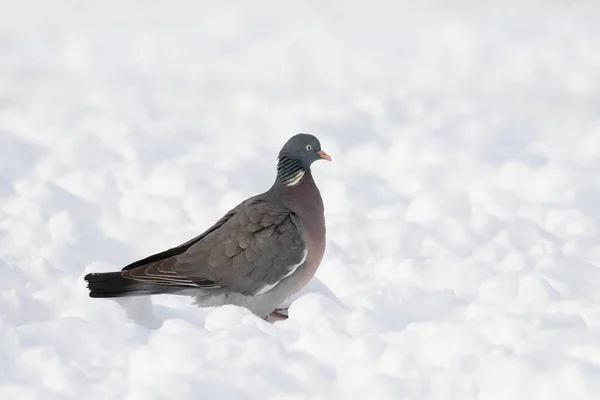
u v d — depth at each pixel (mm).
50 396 7164
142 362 7691
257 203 9914
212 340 7949
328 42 33375
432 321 8766
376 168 15531
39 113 18156
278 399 7230
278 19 38500
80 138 15625
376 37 34188
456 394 7266
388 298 9406
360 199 13516
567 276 10211
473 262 10633
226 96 24469
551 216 12734
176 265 9297
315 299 8953
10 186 13398
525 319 8500
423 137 17094
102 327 8328
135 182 14016
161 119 18906
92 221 12391
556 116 20672
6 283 9781
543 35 33375
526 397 7168
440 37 33594
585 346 7723
